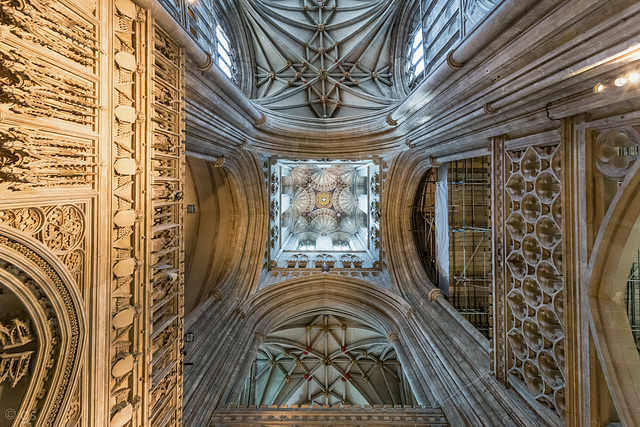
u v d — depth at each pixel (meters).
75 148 4.44
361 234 18.47
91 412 4.72
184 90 7.00
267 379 15.58
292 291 13.41
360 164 17.75
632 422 4.71
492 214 7.80
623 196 4.63
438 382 8.75
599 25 3.97
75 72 4.41
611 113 4.72
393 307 12.41
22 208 3.79
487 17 5.55
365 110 14.90
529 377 6.86
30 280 4.07
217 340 10.10
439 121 8.82
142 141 5.60
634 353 4.94
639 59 3.76
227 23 13.20
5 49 3.54
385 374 15.27
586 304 5.29
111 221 5.06
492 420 6.92
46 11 4.02
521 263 7.23
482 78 6.46
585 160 5.20
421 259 14.34
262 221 13.95
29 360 4.30
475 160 12.36
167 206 6.67
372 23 14.65
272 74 15.26
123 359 5.35
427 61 10.42
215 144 9.74
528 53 5.24
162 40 6.17
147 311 5.83
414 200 14.92
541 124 6.04
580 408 5.50
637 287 7.17
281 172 17.39
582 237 5.34
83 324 4.63
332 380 16.06
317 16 15.03
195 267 13.38
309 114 15.60
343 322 15.13
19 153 3.63
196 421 7.63
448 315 10.77
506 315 7.52
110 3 5.02
